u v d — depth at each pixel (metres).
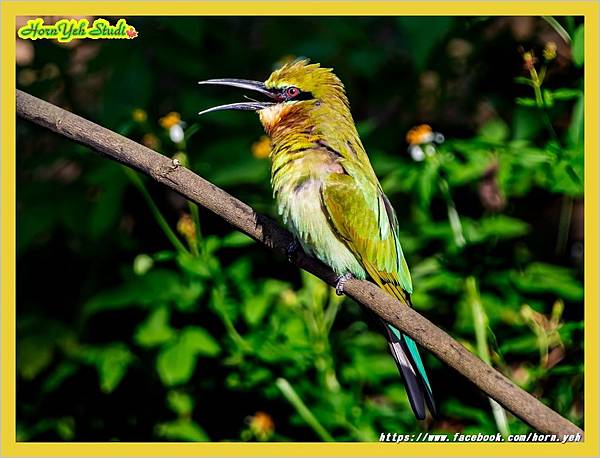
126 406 11.30
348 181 8.37
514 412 6.52
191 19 10.90
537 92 9.52
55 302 12.36
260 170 10.38
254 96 11.59
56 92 11.94
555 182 9.29
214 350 9.44
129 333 11.53
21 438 11.29
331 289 9.72
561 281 9.89
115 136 7.38
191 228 9.77
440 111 12.45
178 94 11.62
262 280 10.03
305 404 9.71
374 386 9.96
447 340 6.77
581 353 9.87
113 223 10.88
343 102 8.84
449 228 9.98
